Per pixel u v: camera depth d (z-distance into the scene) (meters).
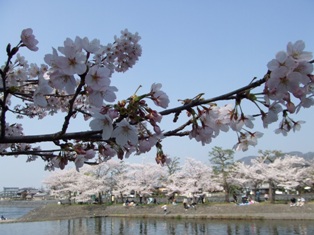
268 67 1.63
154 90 1.99
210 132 2.08
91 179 45.41
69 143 2.47
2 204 84.94
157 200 42.22
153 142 2.17
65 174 51.44
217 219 28.28
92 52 1.67
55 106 3.89
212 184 38.75
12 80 3.29
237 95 1.86
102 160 2.70
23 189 110.69
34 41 2.37
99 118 1.83
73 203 48.31
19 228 29.66
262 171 35.06
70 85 1.73
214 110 2.06
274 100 1.76
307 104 1.78
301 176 35.88
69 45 1.63
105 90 1.79
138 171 44.62
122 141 1.84
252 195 41.72
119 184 45.59
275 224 22.97
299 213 25.11
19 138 2.09
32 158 4.43
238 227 22.84
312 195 35.47
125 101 1.89
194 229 23.47
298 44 1.65
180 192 40.72
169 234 22.08
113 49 4.01
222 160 38.44
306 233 18.61
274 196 35.47
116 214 36.44
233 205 30.64
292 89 1.66
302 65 1.64
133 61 4.19
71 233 25.34
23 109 4.27
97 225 29.48
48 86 2.01
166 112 1.99
